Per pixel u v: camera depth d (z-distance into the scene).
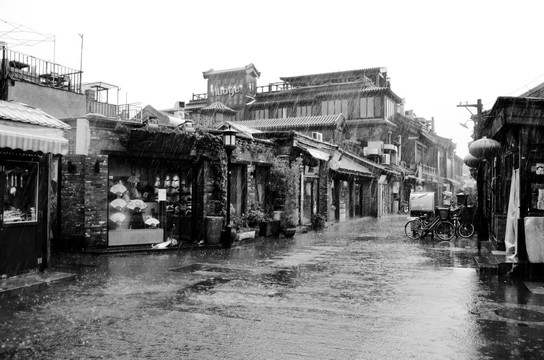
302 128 38.84
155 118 13.49
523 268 9.59
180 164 14.25
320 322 6.25
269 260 11.67
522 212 9.96
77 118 12.35
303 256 12.44
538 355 5.04
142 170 13.66
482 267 9.95
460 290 8.29
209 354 5.04
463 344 5.39
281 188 18.44
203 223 14.23
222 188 14.64
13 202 8.81
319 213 23.81
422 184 51.78
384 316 6.55
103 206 12.62
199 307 6.98
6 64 18.09
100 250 12.30
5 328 5.90
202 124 17.47
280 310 6.84
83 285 8.47
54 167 13.06
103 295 7.70
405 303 7.31
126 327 5.97
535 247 9.34
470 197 26.97
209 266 10.66
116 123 12.73
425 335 5.71
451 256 12.59
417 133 48.66
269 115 47.00
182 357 4.96
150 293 7.88
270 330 5.88
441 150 62.62
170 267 10.45
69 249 12.62
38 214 9.31
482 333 5.80
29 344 5.32
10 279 8.51
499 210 13.07
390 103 45.88
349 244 15.48
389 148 41.62
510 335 5.73
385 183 39.16
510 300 7.56
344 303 7.29
